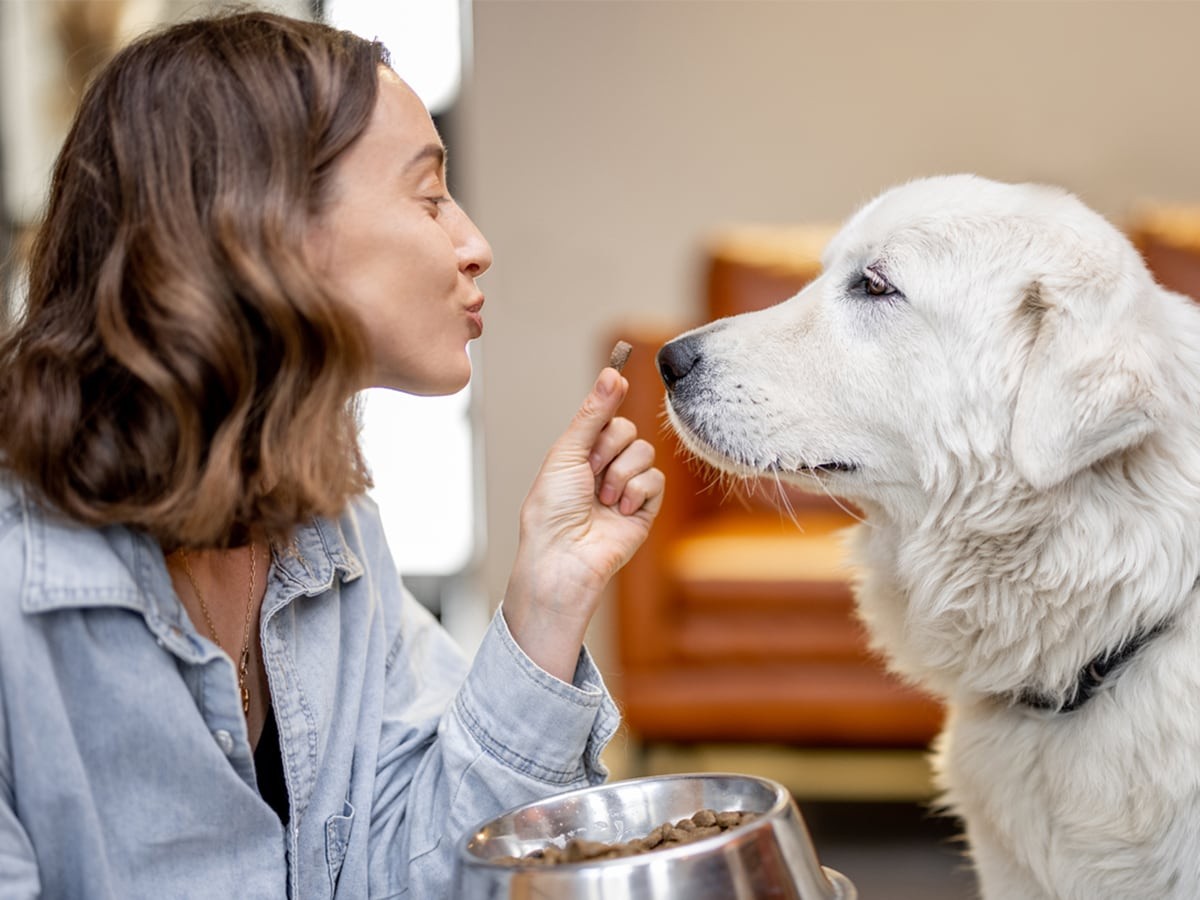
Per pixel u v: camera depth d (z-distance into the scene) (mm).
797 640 2801
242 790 1118
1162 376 1396
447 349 1239
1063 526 1433
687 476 3213
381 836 1313
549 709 1265
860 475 1640
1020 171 4230
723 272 3494
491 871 939
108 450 1030
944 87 4230
